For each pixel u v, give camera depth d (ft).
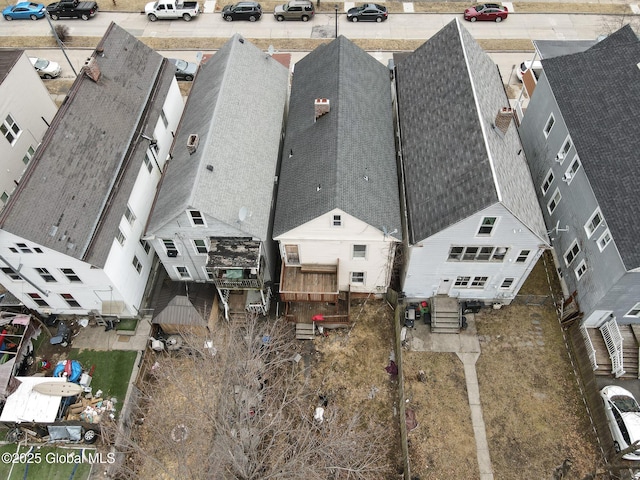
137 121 113.19
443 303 107.65
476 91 101.19
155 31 176.86
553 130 113.09
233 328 95.04
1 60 116.98
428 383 99.30
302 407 96.68
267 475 74.54
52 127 97.91
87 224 93.50
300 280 102.68
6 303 105.29
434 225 90.89
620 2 183.21
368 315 109.29
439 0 187.11
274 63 128.36
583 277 100.12
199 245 99.45
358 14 175.83
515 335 105.19
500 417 94.84
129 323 108.37
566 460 89.66
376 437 89.51
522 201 91.61
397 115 123.44
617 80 104.27
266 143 110.32
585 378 96.78
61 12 178.60
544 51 129.59
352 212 89.15
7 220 84.28
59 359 103.60
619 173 93.56
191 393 90.17
